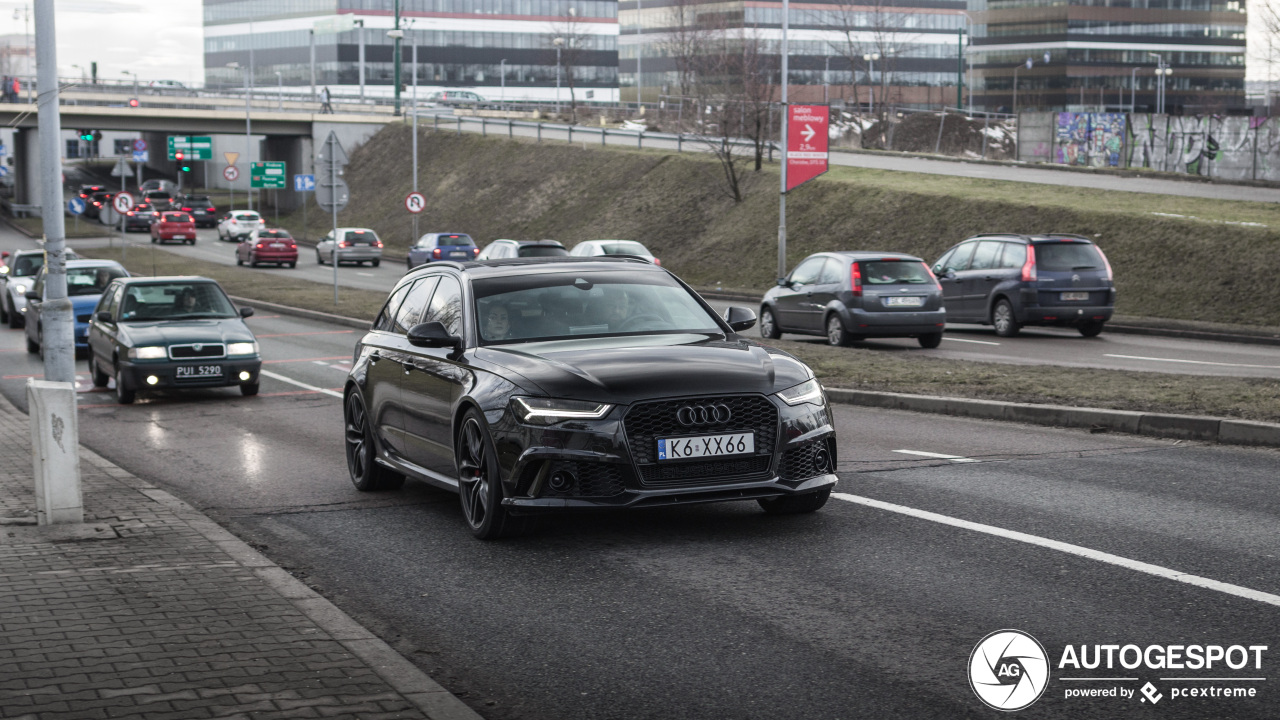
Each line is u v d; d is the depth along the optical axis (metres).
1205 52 133.88
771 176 47.72
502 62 121.50
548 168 62.69
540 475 6.82
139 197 90.69
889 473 9.12
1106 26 131.12
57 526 7.59
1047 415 11.70
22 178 83.50
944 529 7.21
